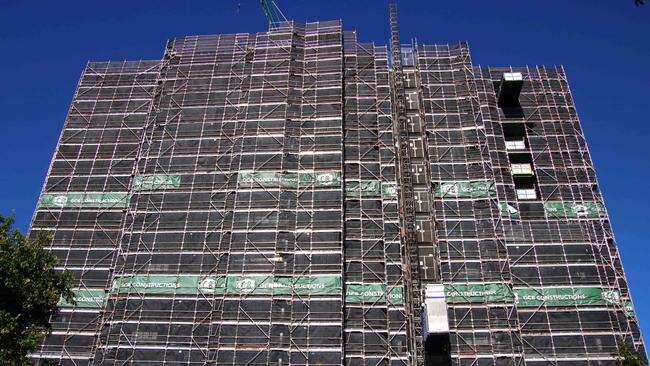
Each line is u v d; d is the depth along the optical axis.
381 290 65.06
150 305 64.44
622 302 66.31
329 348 60.31
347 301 64.69
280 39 82.94
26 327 42.34
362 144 75.44
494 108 82.50
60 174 76.75
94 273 69.31
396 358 62.06
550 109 82.50
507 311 64.06
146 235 68.81
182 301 64.38
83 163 77.50
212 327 62.53
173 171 73.06
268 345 60.69
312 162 71.88
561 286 67.12
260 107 76.56
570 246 69.94
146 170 73.56
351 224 69.50
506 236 70.88
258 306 62.91
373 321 63.56
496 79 86.06
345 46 84.69
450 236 69.38
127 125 80.44
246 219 68.19
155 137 76.38
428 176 76.19
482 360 61.75
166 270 66.31
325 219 67.62
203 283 65.12
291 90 77.81
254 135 74.25
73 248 71.00
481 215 70.56
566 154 78.56
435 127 77.94
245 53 82.38
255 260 65.50
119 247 70.38
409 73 86.81
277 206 68.44
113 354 62.03
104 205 74.00
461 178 73.50
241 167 71.81
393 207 71.25
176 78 81.38
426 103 80.00
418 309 66.62
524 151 79.62
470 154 75.25
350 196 71.25
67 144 79.12
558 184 76.06
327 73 79.25
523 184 79.31
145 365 61.38
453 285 66.06
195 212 69.81
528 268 68.50
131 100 82.69
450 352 62.62
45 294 42.66
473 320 63.88
